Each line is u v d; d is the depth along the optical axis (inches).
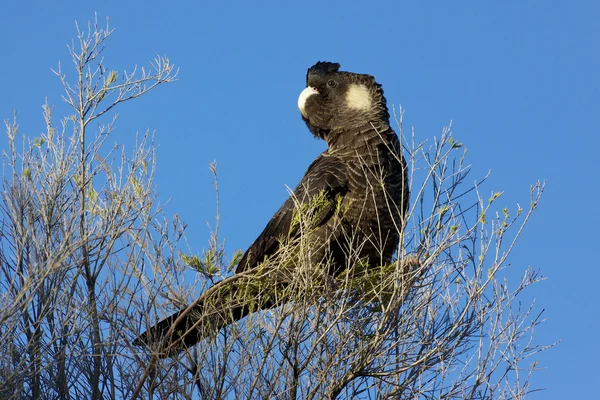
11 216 364.8
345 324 370.9
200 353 377.7
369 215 451.5
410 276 368.8
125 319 373.7
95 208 378.9
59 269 356.8
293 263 391.9
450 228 362.3
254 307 401.7
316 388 358.9
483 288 364.8
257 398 360.2
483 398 362.3
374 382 373.7
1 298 338.0
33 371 340.5
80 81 389.1
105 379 362.3
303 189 457.4
